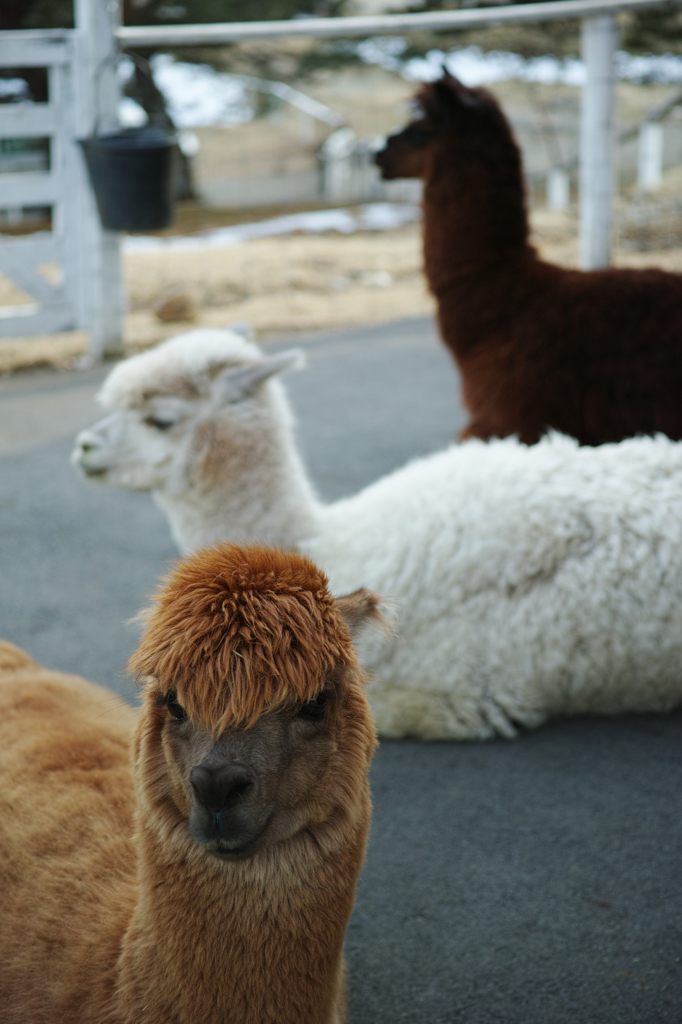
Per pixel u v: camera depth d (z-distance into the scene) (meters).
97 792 2.52
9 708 2.83
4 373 9.27
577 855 3.19
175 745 2.00
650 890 3.02
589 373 5.16
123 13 17.80
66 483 6.70
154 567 5.46
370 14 20.31
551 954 2.78
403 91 41.38
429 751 3.84
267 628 1.92
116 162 7.61
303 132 36.69
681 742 3.85
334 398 8.52
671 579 3.81
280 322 11.21
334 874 2.05
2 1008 2.23
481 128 5.61
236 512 4.12
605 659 3.88
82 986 2.15
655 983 2.66
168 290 12.47
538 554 3.89
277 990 2.00
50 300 9.32
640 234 15.08
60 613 4.91
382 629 2.31
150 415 4.07
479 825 3.35
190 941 1.99
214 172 31.48
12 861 2.41
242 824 1.87
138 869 2.13
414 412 8.13
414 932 2.88
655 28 17.34
